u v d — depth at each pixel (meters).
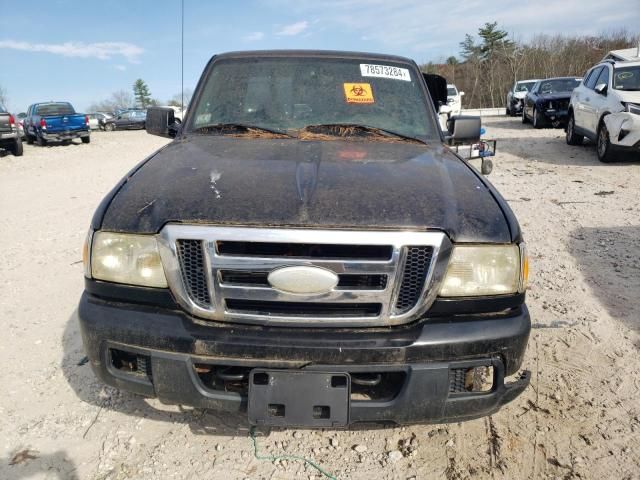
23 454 2.38
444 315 2.06
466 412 2.07
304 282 1.93
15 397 2.79
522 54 46.84
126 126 33.22
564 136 14.79
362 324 2.00
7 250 5.39
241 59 3.52
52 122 19.59
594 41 46.41
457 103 21.64
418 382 1.98
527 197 7.32
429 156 2.77
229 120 3.25
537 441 2.50
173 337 2.00
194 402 2.05
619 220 6.05
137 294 2.09
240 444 2.46
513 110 23.72
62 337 3.45
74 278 4.53
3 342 3.37
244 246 1.97
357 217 1.99
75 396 2.80
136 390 2.14
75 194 8.68
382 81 3.43
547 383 2.95
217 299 1.99
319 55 3.52
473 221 2.10
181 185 2.25
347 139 3.04
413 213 2.03
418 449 2.46
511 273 2.09
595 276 4.43
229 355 1.98
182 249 2.01
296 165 2.46
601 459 2.38
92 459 2.35
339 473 2.30
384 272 1.95
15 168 12.62
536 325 3.61
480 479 2.27
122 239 2.09
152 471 2.29
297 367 1.97
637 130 9.29
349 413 1.99
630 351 3.28
